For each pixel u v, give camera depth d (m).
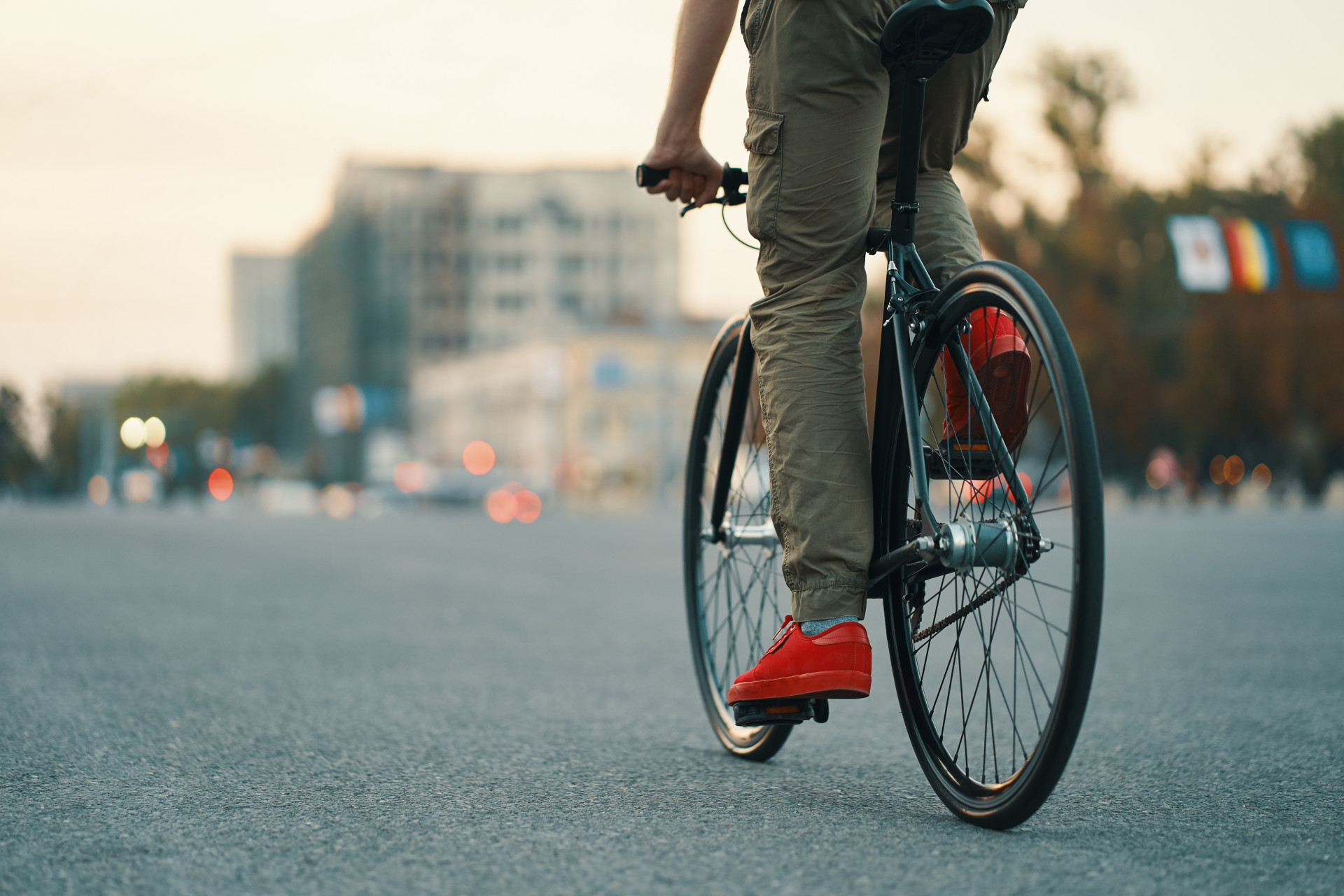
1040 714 4.03
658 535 21.91
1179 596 8.53
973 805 2.57
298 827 2.62
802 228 2.76
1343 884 2.14
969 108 2.85
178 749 3.51
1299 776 3.10
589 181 126.06
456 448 97.44
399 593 9.23
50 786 3.03
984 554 2.43
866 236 2.79
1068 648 2.29
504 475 54.47
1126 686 4.66
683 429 77.75
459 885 2.18
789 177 2.74
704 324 82.50
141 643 6.07
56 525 24.89
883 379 2.84
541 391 73.31
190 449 106.31
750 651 3.39
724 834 2.52
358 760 3.36
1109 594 8.64
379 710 4.20
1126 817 2.66
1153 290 47.12
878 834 2.52
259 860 2.36
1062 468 2.44
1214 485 51.09
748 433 3.48
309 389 134.75
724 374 3.64
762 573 3.36
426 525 27.80
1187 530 21.62
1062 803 2.81
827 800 2.86
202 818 2.70
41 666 5.21
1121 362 46.56
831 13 2.63
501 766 3.29
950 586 2.68
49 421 69.94
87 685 4.73
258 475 122.81
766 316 2.84
